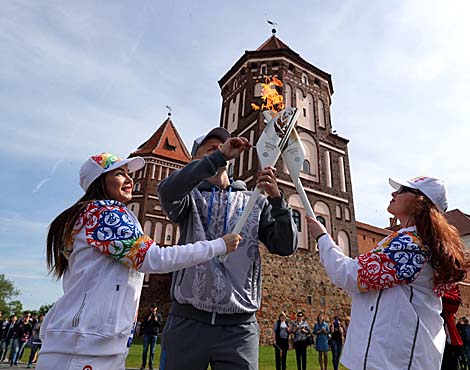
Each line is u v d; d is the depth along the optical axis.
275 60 22.62
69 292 1.84
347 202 21.86
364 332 2.03
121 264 1.94
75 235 1.97
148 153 29.94
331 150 22.66
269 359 11.12
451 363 4.62
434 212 2.20
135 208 28.27
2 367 9.92
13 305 67.19
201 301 2.13
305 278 18.36
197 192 2.60
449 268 2.03
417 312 2.00
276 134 2.63
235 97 23.83
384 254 2.08
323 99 23.62
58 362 1.69
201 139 2.89
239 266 2.29
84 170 2.22
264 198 2.74
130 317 1.91
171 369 2.12
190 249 1.95
